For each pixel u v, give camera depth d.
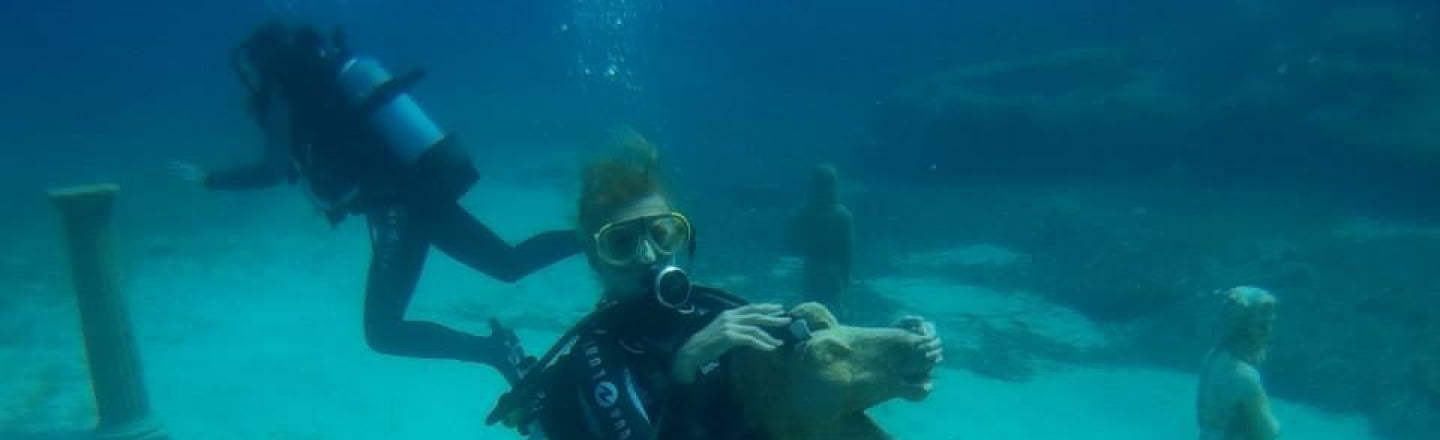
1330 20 20.83
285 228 16.61
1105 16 36.78
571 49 64.12
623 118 31.78
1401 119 17.64
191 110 37.78
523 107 36.47
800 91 38.22
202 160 24.55
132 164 24.39
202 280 13.00
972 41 41.66
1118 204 16.73
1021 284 12.70
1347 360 9.27
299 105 4.80
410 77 4.99
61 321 11.12
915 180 21.08
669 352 2.03
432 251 14.38
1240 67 21.75
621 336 2.09
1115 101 19.97
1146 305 11.41
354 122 4.82
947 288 12.69
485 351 4.77
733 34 48.81
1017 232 15.20
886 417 8.43
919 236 15.59
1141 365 9.96
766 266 13.30
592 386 2.00
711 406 2.03
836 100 35.22
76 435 7.75
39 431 7.82
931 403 8.79
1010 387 9.25
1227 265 12.18
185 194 20.09
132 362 7.80
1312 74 18.92
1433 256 11.94
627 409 1.93
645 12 57.59
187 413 8.25
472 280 12.94
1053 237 14.53
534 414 2.28
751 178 21.11
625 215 2.13
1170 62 23.22
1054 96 20.92
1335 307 10.52
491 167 23.45
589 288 12.50
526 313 11.37
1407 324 9.88
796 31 47.50
